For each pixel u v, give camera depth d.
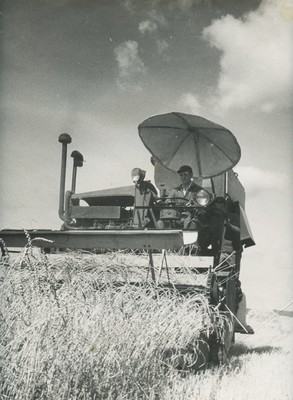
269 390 4.70
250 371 5.31
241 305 6.80
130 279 5.69
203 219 6.32
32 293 4.60
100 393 4.08
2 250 5.38
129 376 4.24
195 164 7.21
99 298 4.82
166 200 7.22
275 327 8.02
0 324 4.36
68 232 5.48
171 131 7.04
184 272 6.20
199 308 5.16
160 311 4.95
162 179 7.51
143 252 6.30
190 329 4.99
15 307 4.49
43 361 4.01
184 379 4.69
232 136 6.71
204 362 5.12
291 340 7.31
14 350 4.13
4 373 4.04
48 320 4.21
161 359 4.64
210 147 7.07
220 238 6.29
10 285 4.62
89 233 5.43
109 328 4.43
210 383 4.76
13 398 3.91
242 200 7.97
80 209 7.51
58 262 5.34
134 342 4.42
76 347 4.13
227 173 7.08
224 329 5.50
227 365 5.46
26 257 4.84
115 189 7.71
